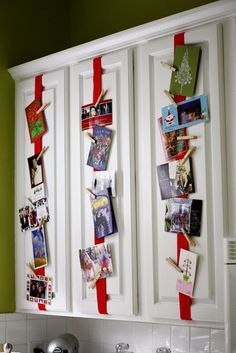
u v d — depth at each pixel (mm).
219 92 2424
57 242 3004
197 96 2496
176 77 2559
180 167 2523
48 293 3025
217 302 2377
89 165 2871
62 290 2961
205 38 2479
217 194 2404
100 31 3469
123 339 3191
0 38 3322
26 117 3207
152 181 2629
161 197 2588
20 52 3404
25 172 3197
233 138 2398
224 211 2389
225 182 2404
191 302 2463
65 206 2977
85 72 2941
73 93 2990
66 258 2959
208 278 2414
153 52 2656
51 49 3564
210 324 2418
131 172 2709
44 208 3066
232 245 2268
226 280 2258
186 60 2529
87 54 2961
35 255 3100
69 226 2977
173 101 2561
